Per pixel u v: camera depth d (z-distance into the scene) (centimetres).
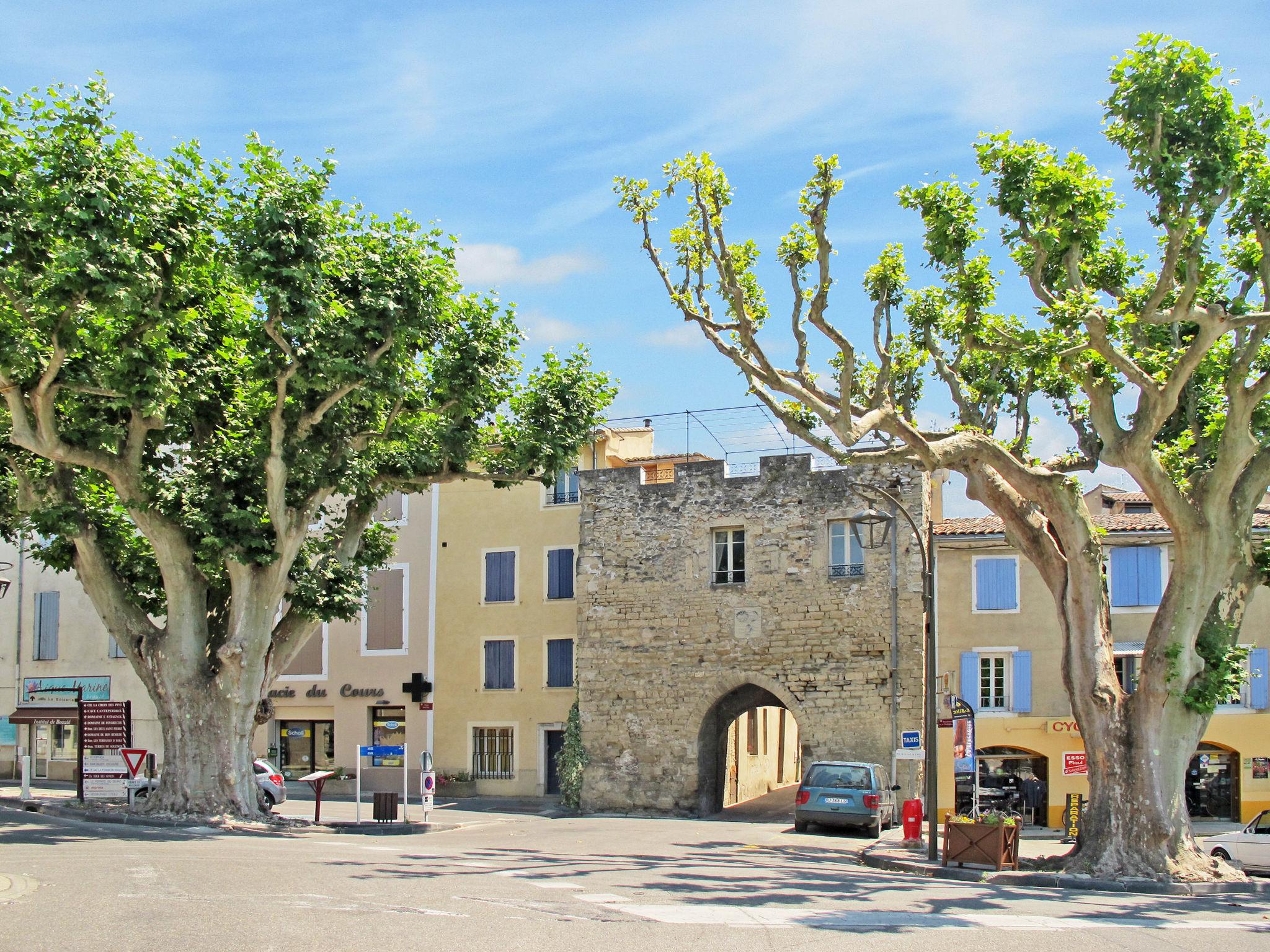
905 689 3155
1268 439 1967
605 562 3516
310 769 4059
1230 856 2183
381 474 2670
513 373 2641
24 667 4453
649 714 3400
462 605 3934
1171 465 2170
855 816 2692
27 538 2650
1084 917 1319
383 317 2238
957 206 1980
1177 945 1102
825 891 1466
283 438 2325
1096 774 1883
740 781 3938
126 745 2741
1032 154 1886
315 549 2753
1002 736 3080
